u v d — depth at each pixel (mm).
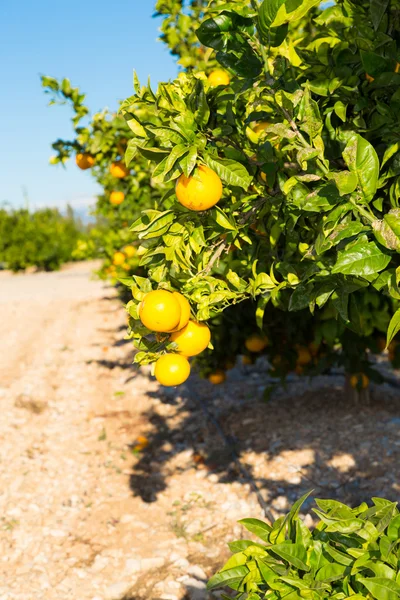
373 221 1812
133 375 9273
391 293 1920
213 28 2086
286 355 5395
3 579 4172
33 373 9609
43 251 31328
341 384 7477
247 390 7824
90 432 7000
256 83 2158
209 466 5746
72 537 4703
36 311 16391
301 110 1940
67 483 5672
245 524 2150
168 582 3967
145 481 5637
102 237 10250
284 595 1822
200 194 1957
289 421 6305
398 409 6230
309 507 4637
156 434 6789
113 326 13586
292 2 1889
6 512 5125
